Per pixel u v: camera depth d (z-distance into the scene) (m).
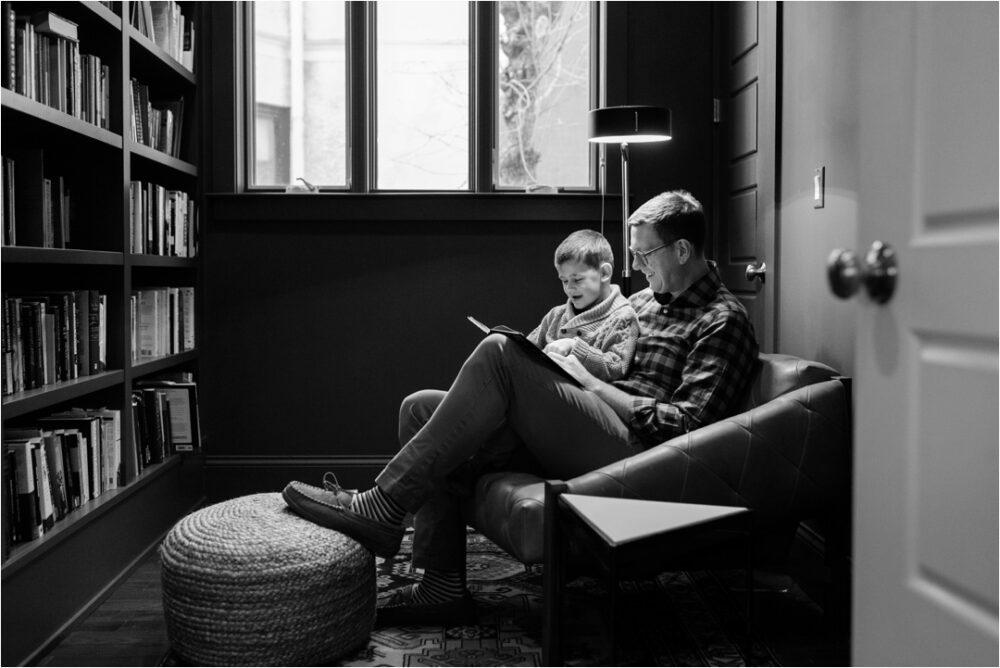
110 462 2.96
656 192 4.07
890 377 1.20
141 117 3.50
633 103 4.06
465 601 2.52
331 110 4.21
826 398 2.29
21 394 2.40
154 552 3.29
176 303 3.79
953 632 1.07
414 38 4.19
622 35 4.04
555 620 2.10
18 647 2.20
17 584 2.20
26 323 2.50
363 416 4.10
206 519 2.33
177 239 3.77
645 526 1.83
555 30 4.19
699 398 2.42
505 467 2.59
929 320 1.12
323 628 2.19
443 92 4.20
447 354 4.10
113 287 3.07
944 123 1.10
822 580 2.62
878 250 1.19
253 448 4.09
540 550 2.19
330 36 4.20
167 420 3.58
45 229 2.65
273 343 4.09
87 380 2.76
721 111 3.93
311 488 2.38
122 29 3.06
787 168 3.07
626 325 2.75
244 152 4.16
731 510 1.93
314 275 4.08
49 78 2.65
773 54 3.18
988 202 1.02
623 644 2.34
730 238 3.81
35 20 2.61
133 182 3.28
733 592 2.77
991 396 1.01
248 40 4.15
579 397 2.41
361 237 4.07
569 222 4.07
